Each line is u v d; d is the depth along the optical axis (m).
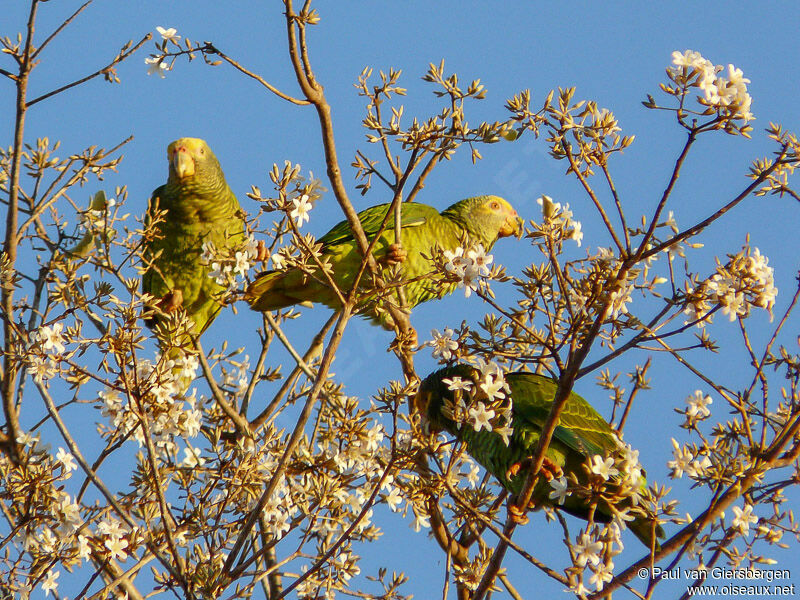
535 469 9.30
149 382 9.70
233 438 12.44
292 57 9.00
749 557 8.98
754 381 9.38
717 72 8.05
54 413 10.16
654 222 8.26
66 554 10.02
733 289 8.70
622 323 9.09
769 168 8.39
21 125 10.62
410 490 9.66
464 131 9.45
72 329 9.68
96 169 11.38
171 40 9.20
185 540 11.02
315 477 11.05
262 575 10.27
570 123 8.47
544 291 9.44
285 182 9.12
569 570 8.55
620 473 8.75
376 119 9.76
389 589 11.06
